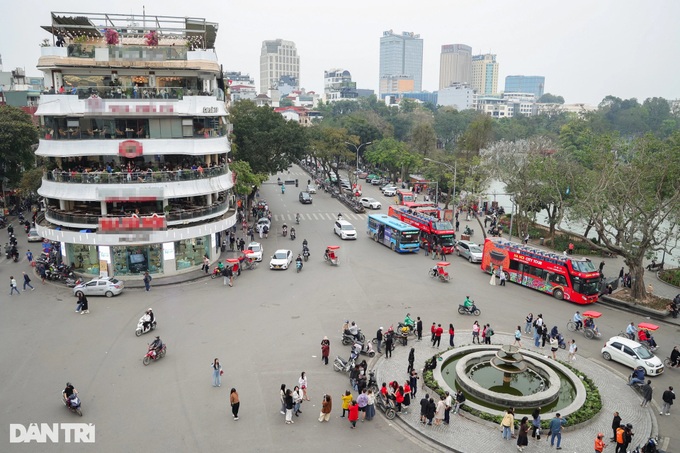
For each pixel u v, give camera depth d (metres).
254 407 23.88
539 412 22.56
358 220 71.12
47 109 39.84
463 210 77.69
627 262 40.53
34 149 61.72
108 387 25.47
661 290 43.16
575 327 34.12
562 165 56.38
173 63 42.59
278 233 61.78
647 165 41.62
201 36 47.69
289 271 46.56
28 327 32.72
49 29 44.47
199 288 41.22
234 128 67.56
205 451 20.59
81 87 40.94
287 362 28.52
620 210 40.53
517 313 37.12
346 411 23.66
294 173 122.94
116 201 42.44
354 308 37.28
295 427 22.44
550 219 56.94
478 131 93.44
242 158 68.44
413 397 25.00
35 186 62.12
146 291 40.16
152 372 27.09
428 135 107.50
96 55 41.56
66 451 20.38
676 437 22.42
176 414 23.17
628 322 36.16
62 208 43.81
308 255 50.50
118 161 44.94
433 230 53.81
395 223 55.97
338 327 33.66
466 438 21.84
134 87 41.75
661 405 25.12
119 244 41.22
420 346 31.08
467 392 25.47
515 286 43.72
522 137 137.25
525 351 29.61
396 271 47.25
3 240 55.06
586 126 110.06
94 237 41.09
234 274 45.00
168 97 42.25
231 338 31.59
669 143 44.69
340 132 92.12
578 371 27.48
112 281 39.03
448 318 35.78
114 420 22.61
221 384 25.97
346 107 194.62
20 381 25.94
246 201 69.62
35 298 38.09
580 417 23.03
